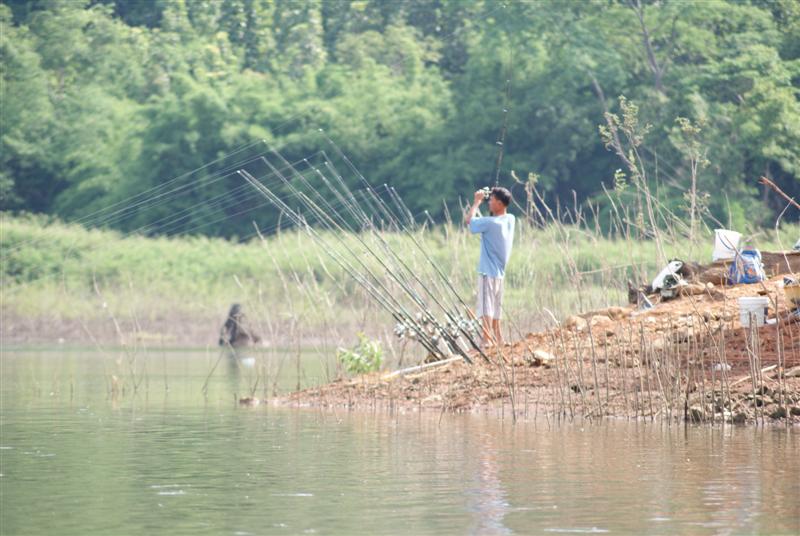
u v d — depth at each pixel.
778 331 42.25
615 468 31.27
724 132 158.50
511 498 27.11
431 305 58.28
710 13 177.25
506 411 45.31
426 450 34.94
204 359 89.56
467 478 29.84
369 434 39.06
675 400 43.66
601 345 49.91
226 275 158.50
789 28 177.50
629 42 186.00
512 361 46.25
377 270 64.38
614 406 44.50
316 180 194.12
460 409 46.47
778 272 54.62
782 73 164.25
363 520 24.84
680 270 53.91
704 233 63.03
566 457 33.28
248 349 102.44
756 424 41.19
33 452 35.22
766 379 43.97
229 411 47.91
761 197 161.50
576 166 188.62
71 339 122.88
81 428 41.69
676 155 159.75
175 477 30.42
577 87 186.12
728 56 174.50
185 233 191.62
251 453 34.69
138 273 161.75
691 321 49.16
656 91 171.12
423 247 59.62
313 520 24.89
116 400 53.44
